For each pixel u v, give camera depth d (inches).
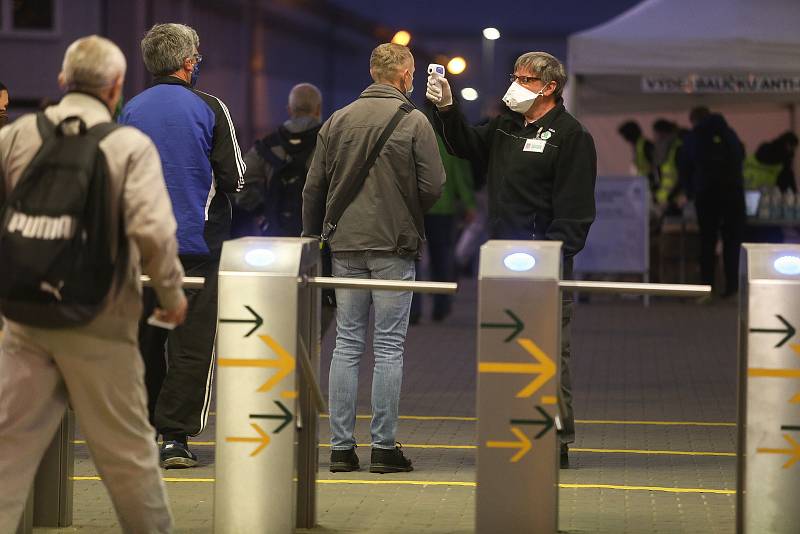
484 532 513.7
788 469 505.4
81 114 471.2
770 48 1582.2
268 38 3801.7
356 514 606.5
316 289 563.2
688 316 1579.7
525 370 507.8
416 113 692.7
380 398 697.0
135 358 475.8
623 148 2119.8
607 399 975.0
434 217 1440.7
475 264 2422.5
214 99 715.4
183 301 475.8
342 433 700.0
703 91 1600.6
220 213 718.5
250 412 520.7
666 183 1839.3
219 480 523.8
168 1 3196.4
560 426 523.2
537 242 522.9
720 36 1589.6
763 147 1852.9
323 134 702.5
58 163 453.7
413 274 700.7
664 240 1785.2
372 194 690.2
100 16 3186.5
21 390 469.4
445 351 1246.9
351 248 690.8
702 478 696.4
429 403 949.2
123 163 457.7
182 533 571.8
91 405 472.1
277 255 520.1
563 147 695.7
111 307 462.3
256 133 3693.4
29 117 478.3
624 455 760.3
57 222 448.8
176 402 709.3
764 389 504.7
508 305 506.6
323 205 715.4
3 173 477.4
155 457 485.4
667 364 1165.1
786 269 502.3
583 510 618.2
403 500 636.1
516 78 706.8
